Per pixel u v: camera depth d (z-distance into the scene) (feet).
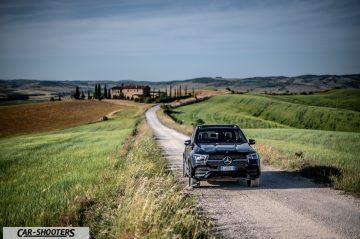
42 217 22.44
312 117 384.27
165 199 24.64
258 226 23.77
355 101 544.21
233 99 500.33
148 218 20.72
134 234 19.76
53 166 51.06
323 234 21.91
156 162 49.67
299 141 137.28
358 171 39.29
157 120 272.10
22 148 98.63
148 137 93.56
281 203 29.68
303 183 38.06
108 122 303.68
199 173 35.24
